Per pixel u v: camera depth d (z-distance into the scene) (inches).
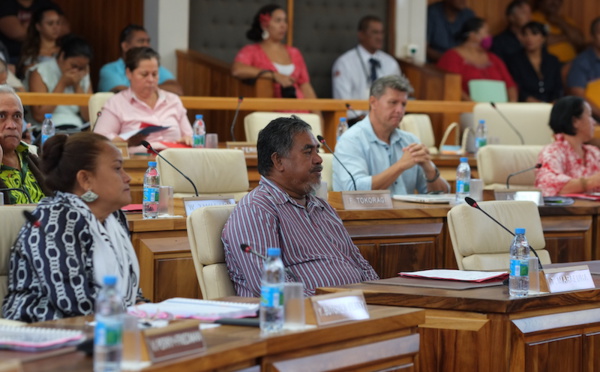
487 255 191.3
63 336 106.8
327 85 493.0
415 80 457.7
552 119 288.7
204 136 308.3
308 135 175.9
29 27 375.9
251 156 303.4
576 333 150.9
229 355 105.7
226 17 467.5
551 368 146.9
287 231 170.9
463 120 403.2
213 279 165.0
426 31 502.6
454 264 228.5
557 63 501.4
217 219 167.6
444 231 227.3
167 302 129.3
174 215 203.2
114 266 134.6
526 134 366.3
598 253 243.9
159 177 233.1
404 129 366.9
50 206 133.0
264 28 413.4
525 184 293.4
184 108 322.0
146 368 97.7
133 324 99.3
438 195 244.2
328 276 171.2
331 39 492.4
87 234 132.5
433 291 149.2
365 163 251.8
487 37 478.6
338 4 493.0
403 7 494.3
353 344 121.4
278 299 115.3
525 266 146.2
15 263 131.9
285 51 417.7
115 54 456.8
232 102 343.3
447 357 144.9
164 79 387.2
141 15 445.1
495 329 142.1
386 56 457.7
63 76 370.0
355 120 382.9
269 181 175.5
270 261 116.9
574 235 240.8
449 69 471.8
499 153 292.4
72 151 135.4
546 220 238.4
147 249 193.9
